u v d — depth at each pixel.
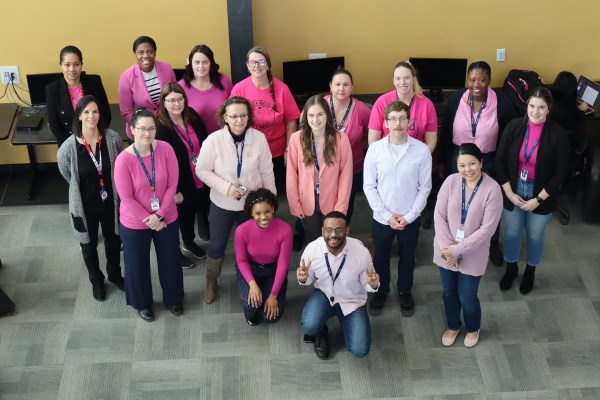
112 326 4.61
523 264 5.12
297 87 6.01
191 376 4.27
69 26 5.64
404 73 4.44
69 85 4.98
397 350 4.43
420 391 4.17
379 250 4.49
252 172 4.37
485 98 4.72
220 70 5.96
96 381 4.23
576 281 4.96
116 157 4.30
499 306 4.75
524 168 4.42
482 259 4.05
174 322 4.63
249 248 4.37
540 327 4.59
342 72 4.50
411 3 5.88
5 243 5.34
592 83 5.66
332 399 4.12
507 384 4.21
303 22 5.90
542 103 4.14
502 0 5.91
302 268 4.13
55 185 6.01
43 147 6.14
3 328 4.59
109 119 5.15
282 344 4.47
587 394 4.14
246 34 5.64
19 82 5.82
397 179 4.21
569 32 6.07
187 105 4.62
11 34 5.63
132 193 4.16
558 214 5.61
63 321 4.64
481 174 3.95
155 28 5.72
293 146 4.46
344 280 4.16
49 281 4.98
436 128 4.66
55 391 4.17
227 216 4.46
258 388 4.19
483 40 6.07
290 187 4.52
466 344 4.44
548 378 4.24
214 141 4.31
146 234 4.27
